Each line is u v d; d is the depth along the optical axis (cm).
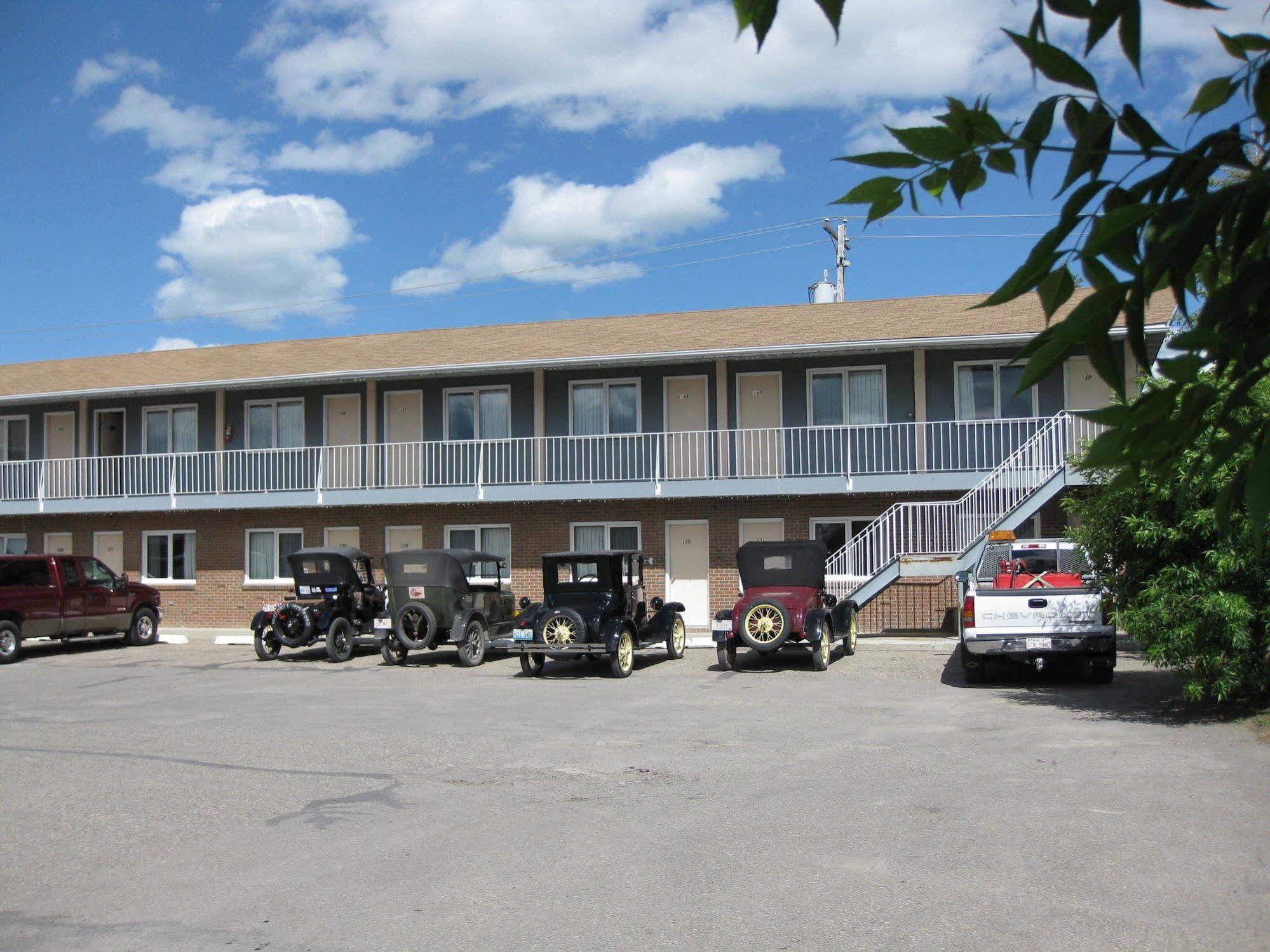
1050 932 544
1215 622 1147
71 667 1962
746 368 2484
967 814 781
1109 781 882
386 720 1290
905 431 2356
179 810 842
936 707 1316
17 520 2988
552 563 1800
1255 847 682
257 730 1223
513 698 1490
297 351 3000
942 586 2316
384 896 627
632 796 866
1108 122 160
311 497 2606
